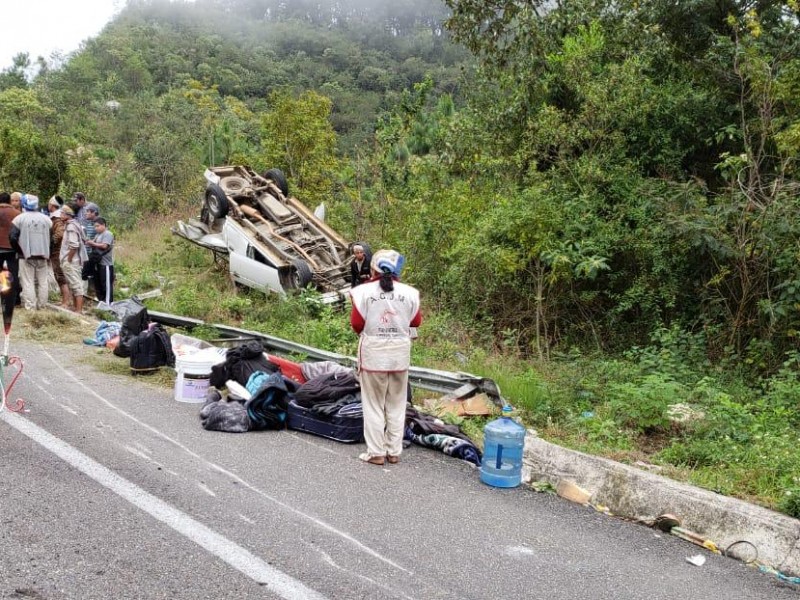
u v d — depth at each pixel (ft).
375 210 53.21
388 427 20.76
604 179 40.75
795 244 33.12
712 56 41.55
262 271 44.34
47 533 14.67
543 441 20.65
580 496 18.81
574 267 38.06
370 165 59.26
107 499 16.49
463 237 41.19
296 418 22.77
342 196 63.36
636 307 39.47
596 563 15.30
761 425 24.29
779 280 34.04
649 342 38.17
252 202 49.67
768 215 33.14
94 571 13.38
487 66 55.67
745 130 36.63
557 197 40.37
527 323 40.88
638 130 43.14
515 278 40.47
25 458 18.52
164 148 98.43
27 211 38.11
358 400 22.57
